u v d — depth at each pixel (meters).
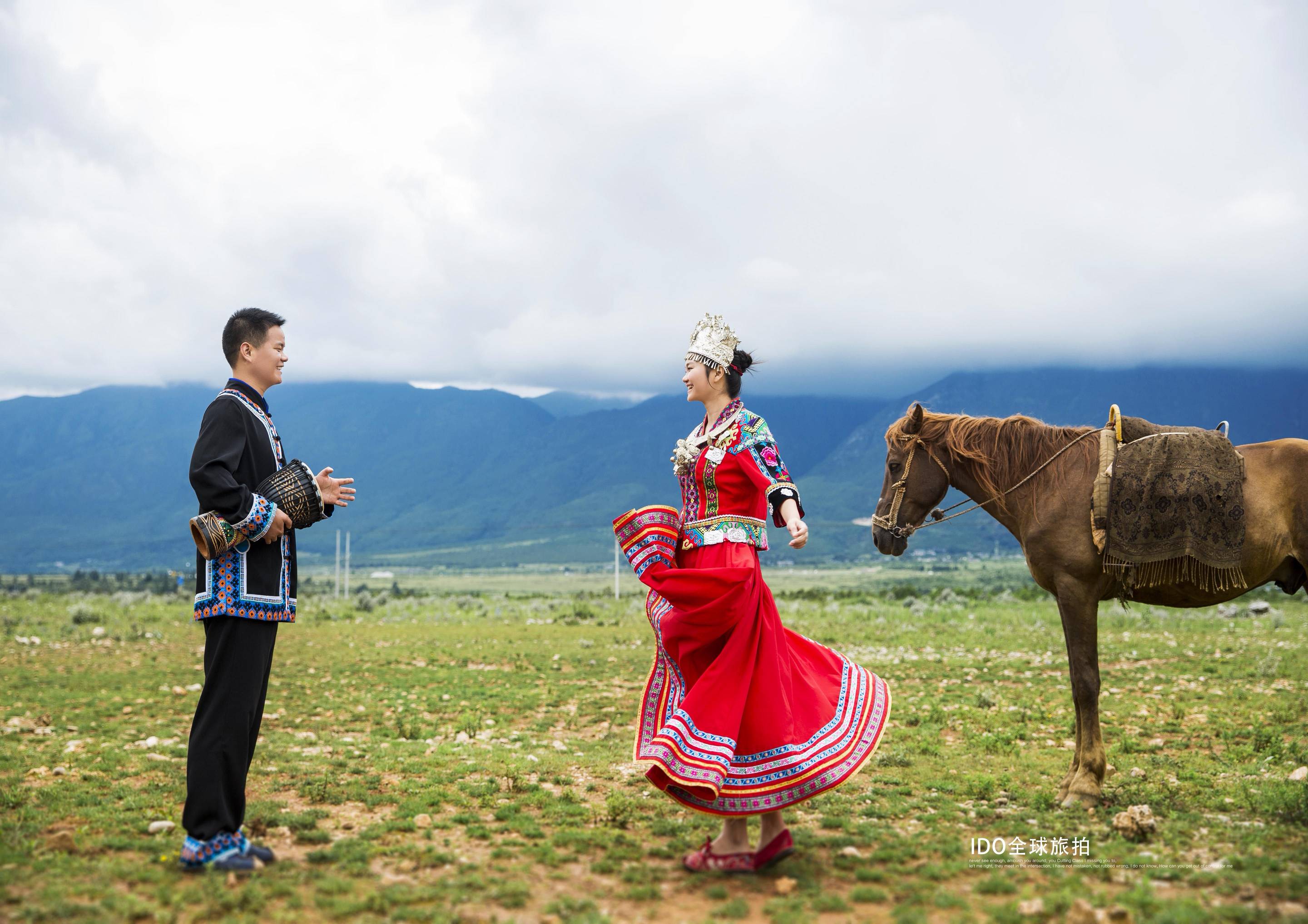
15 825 4.97
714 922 3.68
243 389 4.65
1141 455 5.56
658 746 4.30
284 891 3.96
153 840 4.69
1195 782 6.09
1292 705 8.88
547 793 6.00
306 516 4.51
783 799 4.27
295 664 13.97
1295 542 5.44
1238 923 3.57
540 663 13.94
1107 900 3.86
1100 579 5.75
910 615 22.17
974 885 4.18
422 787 6.12
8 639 17.20
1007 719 8.53
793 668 4.61
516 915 3.77
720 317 4.83
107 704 9.94
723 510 4.69
